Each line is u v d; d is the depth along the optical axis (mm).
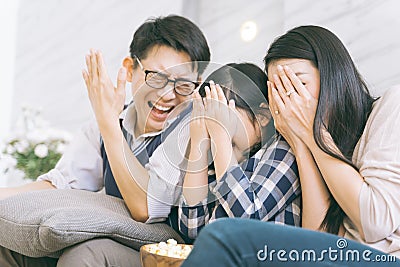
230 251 932
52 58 2820
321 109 1386
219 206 1417
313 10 1894
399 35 1669
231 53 2359
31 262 1545
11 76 2953
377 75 1712
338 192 1342
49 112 2795
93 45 2674
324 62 1422
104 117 1571
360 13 1767
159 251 1245
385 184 1312
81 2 2748
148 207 1483
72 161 1826
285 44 1458
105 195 1595
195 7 2516
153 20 1780
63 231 1279
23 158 2291
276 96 1432
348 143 1434
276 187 1398
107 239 1346
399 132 1347
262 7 2270
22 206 1416
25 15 2965
